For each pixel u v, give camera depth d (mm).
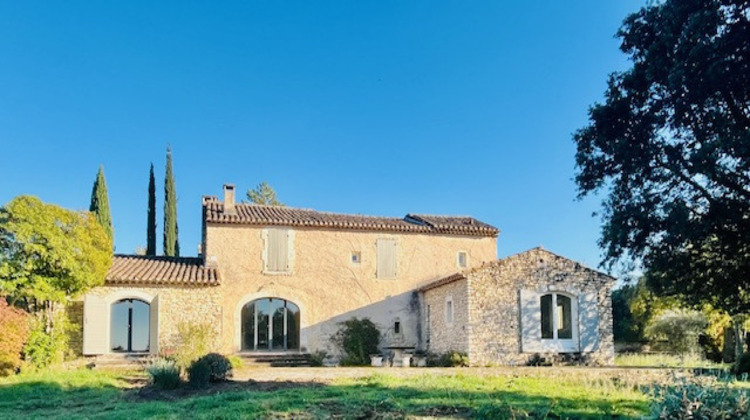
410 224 23516
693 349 25469
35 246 15516
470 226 23891
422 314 22656
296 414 8859
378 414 8656
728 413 6020
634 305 26359
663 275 14836
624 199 14414
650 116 13539
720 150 11836
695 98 12344
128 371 16422
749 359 13875
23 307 16578
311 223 21953
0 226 15445
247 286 21016
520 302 19328
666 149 13414
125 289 18656
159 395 12133
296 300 21469
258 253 21328
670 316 27469
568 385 12297
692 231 12852
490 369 16391
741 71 11492
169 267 20500
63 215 16438
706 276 14445
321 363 20516
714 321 22359
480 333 18781
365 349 21578
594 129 14703
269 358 20125
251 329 21000
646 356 23609
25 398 11859
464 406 9273
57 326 16766
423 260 23219
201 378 13016
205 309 19141
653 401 6520
